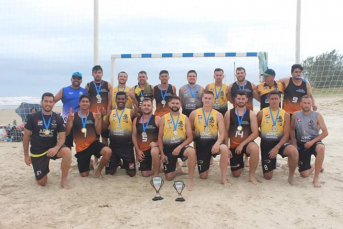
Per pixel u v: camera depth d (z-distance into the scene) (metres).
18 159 6.51
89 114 5.10
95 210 3.78
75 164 6.05
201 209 3.77
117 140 5.15
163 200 4.07
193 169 4.54
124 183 4.82
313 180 4.65
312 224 3.39
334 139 8.39
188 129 4.82
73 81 5.67
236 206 3.86
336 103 16.80
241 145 4.77
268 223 3.42
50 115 4.60
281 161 6.19
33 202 4.05
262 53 7.71
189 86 5.82
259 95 5.75
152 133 5.07
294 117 4.94
